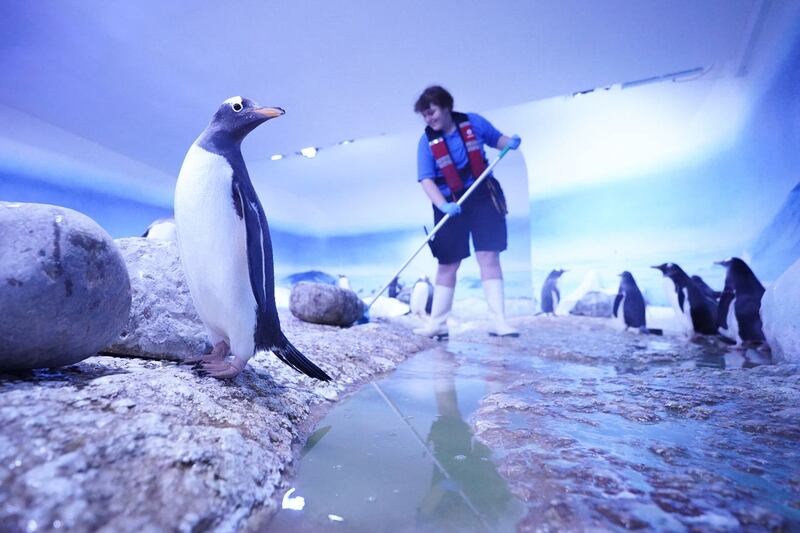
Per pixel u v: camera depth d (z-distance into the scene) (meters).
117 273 1.78
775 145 4.38
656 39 5.31
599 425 1.96
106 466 1.05
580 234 7.59
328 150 9.12
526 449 1.68
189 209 1.84
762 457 1.56
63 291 1.57
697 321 5.15
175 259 2.49
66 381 1.62
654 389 2.62
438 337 5.82
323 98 6.61
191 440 1.25
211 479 1.14
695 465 1.50
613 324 6.31
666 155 6.49
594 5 4.84
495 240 6.16
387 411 2.27
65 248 1.59
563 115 7.35
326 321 5.37
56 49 5.40
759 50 4.69
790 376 2.81
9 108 6.43
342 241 9.91
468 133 6.18
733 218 5.26
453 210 5.89
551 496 1.28
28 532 0.84
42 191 6.75
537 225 8.14
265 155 8.54
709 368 3.30
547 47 5.55
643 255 6.75
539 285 8.09
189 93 6.34
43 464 0.98
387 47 5.56
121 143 7.56
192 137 7.46
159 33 5.24
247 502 1.17
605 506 1.21
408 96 6.61
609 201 7.19
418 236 9.32
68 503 0.90
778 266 4.36
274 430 1.68
